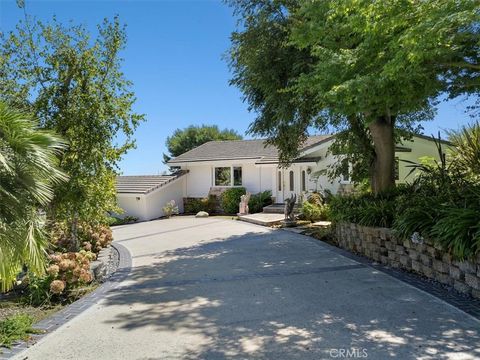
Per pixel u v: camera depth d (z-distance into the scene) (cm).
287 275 765
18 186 448
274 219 1770
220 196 2512
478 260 557
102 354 430
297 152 1394
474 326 466
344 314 527
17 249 453
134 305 609
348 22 671
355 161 1335
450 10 517
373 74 617
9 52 838
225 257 994
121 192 2427
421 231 705
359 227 964
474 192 671
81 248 977
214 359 409
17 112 457
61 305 646
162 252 1127
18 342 466
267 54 1103
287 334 466
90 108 863
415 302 564
